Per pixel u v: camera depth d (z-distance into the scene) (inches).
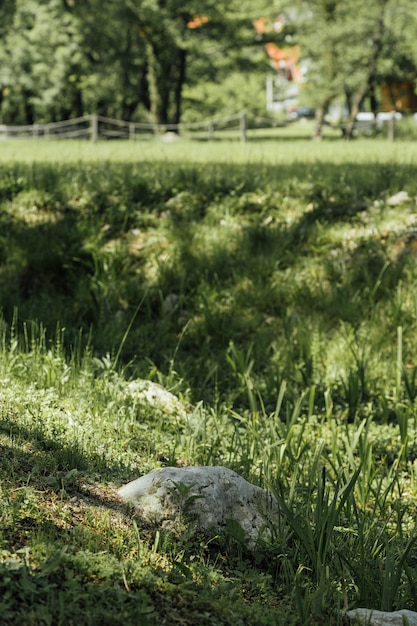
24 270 553.6
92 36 1946.4
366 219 579.2
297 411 334.6
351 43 1861.5
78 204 610.5
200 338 501.0
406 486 337.4
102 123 2199.8
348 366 456.1
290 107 4195.4
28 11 1895.9
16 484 226.2
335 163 794.8
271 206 603.2
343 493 239.9
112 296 530.0
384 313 500.4
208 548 235.8
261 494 258.7
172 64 2097.7
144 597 185.5
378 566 242.8
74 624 171.9
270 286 530.0
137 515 237.5
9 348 398.9
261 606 203.5
